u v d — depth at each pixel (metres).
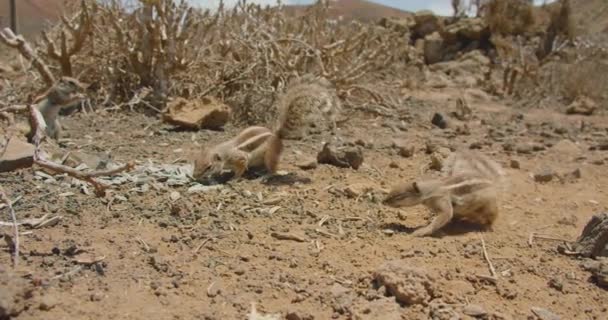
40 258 1.22
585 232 1.38
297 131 1.65
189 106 2.10
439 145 2.03
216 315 1.13
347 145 1.99
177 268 1.23
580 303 1.22
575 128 2.54
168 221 1.38
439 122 2.42
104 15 2.41
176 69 2.29
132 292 1.17
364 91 2.67
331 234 1.38
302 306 1.17
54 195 1.45
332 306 1.17
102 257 1.24
